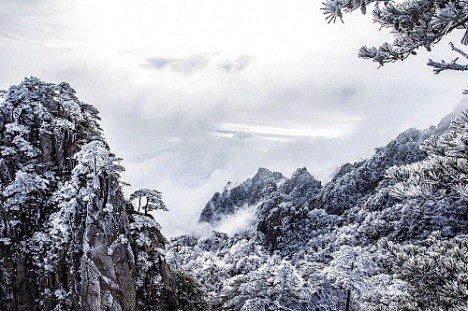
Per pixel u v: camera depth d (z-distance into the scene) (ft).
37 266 73.87
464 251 35.06
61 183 79.71
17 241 74.33
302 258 243.19
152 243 86.02
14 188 74.64
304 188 453.58
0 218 73.92
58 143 82.33
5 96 85.71
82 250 73.15
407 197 24.67
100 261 72.18
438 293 32.83
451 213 210.59
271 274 131.44
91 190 75.10
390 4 17.71
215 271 149.38
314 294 129.08
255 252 203.82
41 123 82.23
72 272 72.95
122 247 75.61
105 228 74.08
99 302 70.95
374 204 290.76
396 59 18.81
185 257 185.98
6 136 80.02
